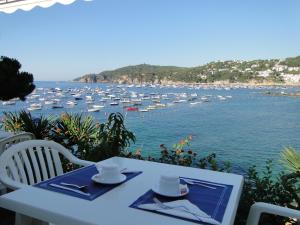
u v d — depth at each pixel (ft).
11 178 5.96
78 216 3.73
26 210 4.13
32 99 179.93
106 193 4.58
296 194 8.01
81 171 5.90
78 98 197.77
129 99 199.82
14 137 8.28
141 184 5.07
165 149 11.44
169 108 151.02
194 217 3.78
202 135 73.36
